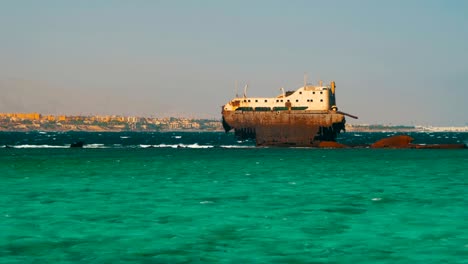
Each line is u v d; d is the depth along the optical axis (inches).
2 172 3316.9
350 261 1146.7
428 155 5191.9
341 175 3122.5
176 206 1887.3
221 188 2449.6
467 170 3484.3
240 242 1316.4
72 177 2997.0
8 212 1753.2
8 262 1140.5
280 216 1680.6
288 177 2999.5
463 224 1541.6
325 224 1547.7
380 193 2258.9
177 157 5002.5
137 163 4185.5
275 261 1146.7
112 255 1194.0
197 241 1326.3
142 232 1433.3
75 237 1373.0
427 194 2224.4
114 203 1957.4
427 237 1368.1
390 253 1210.0
